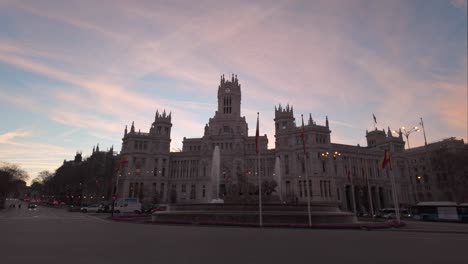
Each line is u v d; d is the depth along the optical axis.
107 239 23.72
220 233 29.72
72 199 160.62
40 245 19.91
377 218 70.81
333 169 116.06
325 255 17.14
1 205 113.12
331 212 45.31
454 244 22.70
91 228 34.12
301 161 117.88
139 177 130.25
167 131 140.75
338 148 121.50
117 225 39.88
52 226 36.09
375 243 22.83
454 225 49.00
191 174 137.12
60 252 17.25
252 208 43.78
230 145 135.00
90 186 144.75
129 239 23.95
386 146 134.62
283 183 119.06
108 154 143.12
